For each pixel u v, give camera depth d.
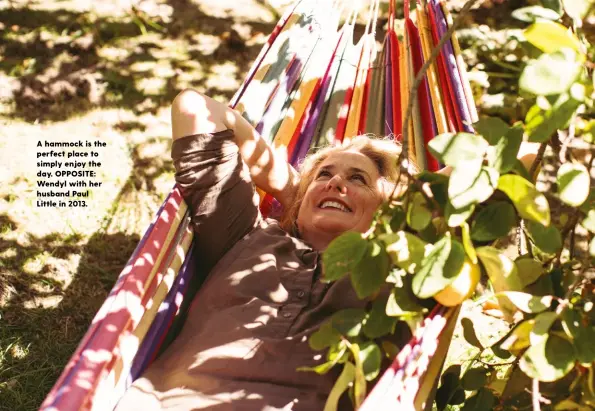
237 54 4.98
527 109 1.97
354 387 1.80
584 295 1.83
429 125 3.00
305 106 3.25
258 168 2.71
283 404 2.02
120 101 4.54
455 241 1.66
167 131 4.35
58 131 4.30
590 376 1.70
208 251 2.51
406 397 1.74
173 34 5.10
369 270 1.66
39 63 4.74
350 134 3.26
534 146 2.41
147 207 3.85
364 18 5.25
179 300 2.39
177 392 2.08
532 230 1.71
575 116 1.61
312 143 3.25
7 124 4.31
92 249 3.58
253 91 3.07
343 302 2.17
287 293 2.25
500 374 3.03
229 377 2.09
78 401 1.76
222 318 2.20
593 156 1.76
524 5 5.15
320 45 3.47
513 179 1.63
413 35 3.42
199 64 4.88
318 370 1.74
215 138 2.47
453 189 1.58
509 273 1.71
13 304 3.28
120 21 5.16
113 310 2.01
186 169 2.45
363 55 3.54
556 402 1.84
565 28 1.62
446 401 2.07
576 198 1.60
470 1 1.60
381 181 2.55
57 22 5.07
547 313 1.63
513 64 4.60
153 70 4.78
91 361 1.87
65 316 3.25
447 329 1.92
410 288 1.76
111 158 4.13
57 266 3.48
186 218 2.46
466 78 2.88
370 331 1.76
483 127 1.65
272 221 2.60
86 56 4.84
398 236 1.66
